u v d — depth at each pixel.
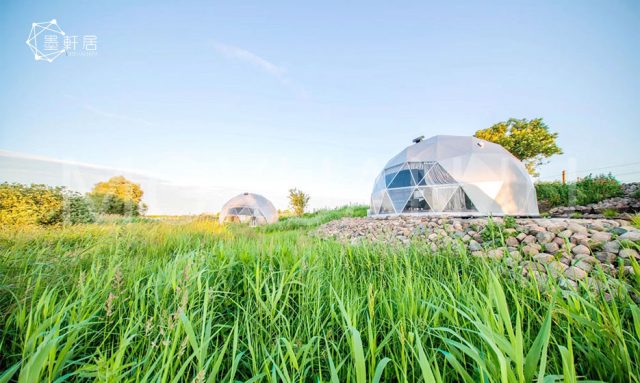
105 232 6.10
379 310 2.35
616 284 2.36
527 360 1.14
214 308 2.49
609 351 1.53
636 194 14.10
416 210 14.12
